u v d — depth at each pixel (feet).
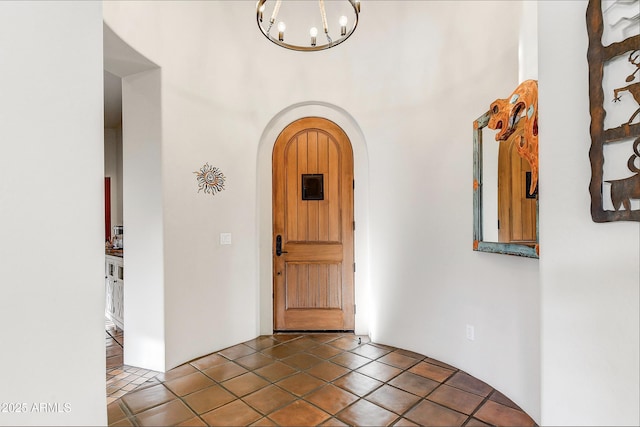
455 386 7.74
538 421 6.30
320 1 8.01
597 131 2.70
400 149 10.16
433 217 9.32
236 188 10.65
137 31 7.91
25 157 1.70
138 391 7.68
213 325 9.98
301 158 11.76
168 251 8.79
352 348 10.21
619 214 2.56
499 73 7.48
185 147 9.25
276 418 6.62
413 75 9.82
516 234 6.64
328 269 11.75
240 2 10.65
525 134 6.24
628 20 2.55
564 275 2.93
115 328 12.57
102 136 2.00
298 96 11.14
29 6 1.73
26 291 1.69
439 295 9.15
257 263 11.39
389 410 6.84
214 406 7.06
